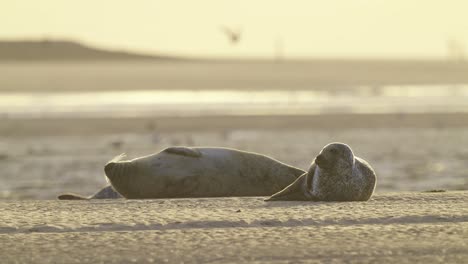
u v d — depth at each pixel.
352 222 35.91
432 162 148.75
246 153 54.34
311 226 34.81
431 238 31.20
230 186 52.91
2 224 36.12
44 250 29.81
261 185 53.41
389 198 46.38
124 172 53.09
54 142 197.38
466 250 28.92
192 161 53.12
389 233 32.41
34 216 38.91
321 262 27.23
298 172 54.25
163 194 52.88
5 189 114.88
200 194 52.75
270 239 31.38
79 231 34.75
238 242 30.86
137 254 28.97
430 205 41.22
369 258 27.75
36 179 126.25
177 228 35.16
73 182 122.50
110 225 35.69
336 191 45.50
